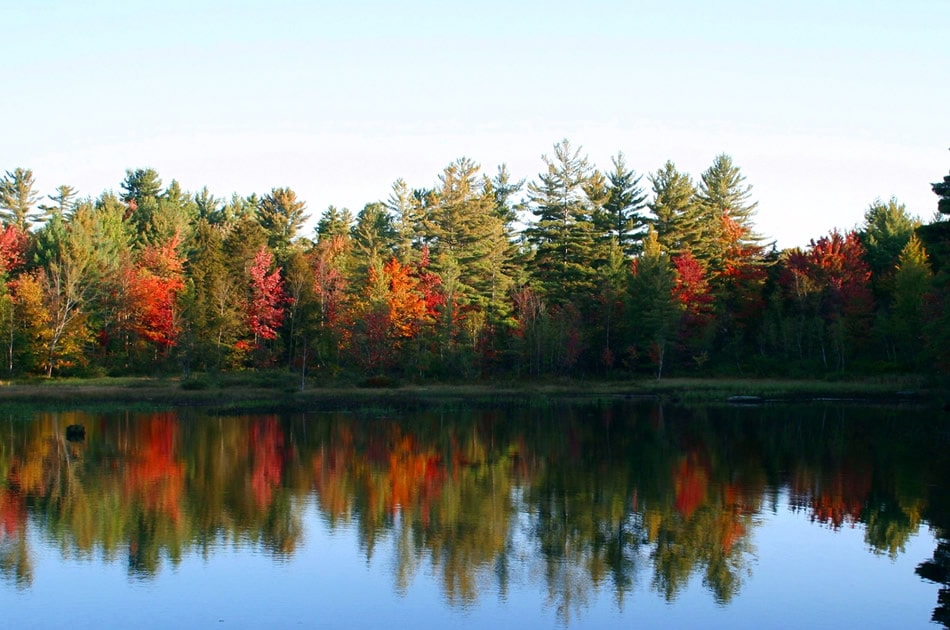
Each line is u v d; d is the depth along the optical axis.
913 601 16.77
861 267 73.31
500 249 79.50
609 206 87.44
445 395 58.34
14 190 105.00
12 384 61.06
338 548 20.14
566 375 70.38
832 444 36.22
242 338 73.88
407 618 15.85
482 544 20.53
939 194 47.19
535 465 31.17
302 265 74.31
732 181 96.00
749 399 55.03
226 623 15.56
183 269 83.88
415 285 76.06
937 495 25.84
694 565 18.97
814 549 20.17
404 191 94.12
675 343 71.88
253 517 23.02
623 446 35.91
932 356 54.88
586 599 16.88
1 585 17.48
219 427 42.16
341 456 33.16
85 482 27.67
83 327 68.88
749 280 79.25
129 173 122.69
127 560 19.17
